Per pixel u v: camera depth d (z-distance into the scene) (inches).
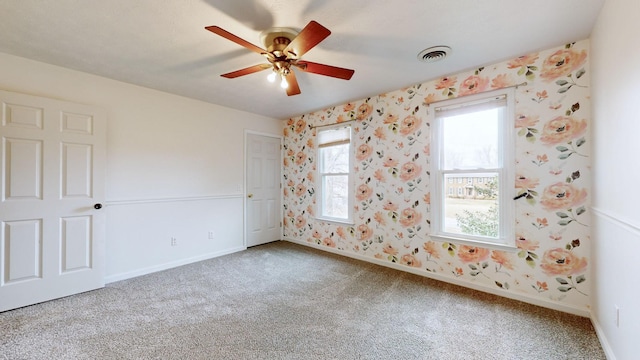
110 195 114.2
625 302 55.6
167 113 131.7
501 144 100.9
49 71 99.2
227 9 67.1
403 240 127.2
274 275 121.6
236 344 71.0
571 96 85.5
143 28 75.8
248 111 166.9
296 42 66.8
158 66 101.1
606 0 63.7
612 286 63.2
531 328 78.5
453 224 113.7
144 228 124.2
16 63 93.0
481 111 104.5
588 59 82.0
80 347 69.0
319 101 146.2
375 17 70.5
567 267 87.3
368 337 74.5
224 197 156.1
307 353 67.6
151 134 126.3
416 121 121.7
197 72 106.6
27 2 64.2
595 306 77.7
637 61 48.4
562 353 67.6
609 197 64.4
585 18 71.5
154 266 127.0
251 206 171.2
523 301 95.2
